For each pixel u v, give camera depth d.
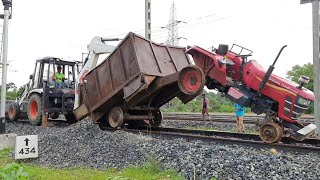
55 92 17.17
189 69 11.17
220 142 10.45
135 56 11.80
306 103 9.55
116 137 10.40
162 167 7.51
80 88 14.78
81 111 14.63
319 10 12.99
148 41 12.54
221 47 10.95
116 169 8.01
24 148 9.52
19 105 19.64
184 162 7.36
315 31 13.00
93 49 15.14
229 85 10.73
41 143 10.87
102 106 13.60
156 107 14.22
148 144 9.26
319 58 12.91
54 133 12.36
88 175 7.44
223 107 43.41
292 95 9.55
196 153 7.91
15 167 4.67
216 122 19.27
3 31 11.93
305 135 9.33
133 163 8.18
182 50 14.15
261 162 6.97
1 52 12.16
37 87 17.91
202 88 10.82
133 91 11.97
